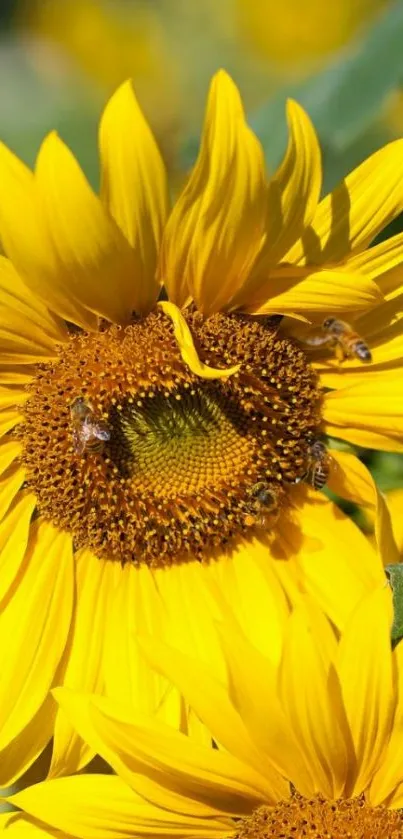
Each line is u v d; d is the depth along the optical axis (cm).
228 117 26
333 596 31
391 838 27
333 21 68
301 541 31
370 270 29
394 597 27
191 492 32
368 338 30
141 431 31
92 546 32
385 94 35
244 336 30
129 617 32
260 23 68
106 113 26
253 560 32
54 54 69
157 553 32
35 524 32
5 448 31
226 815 28
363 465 30
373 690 26
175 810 28
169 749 27
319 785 27
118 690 31
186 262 28
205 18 70
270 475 31
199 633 31
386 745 27
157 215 27
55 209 26
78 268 27
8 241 27
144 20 70
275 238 28
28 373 31
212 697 27
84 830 28
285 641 26
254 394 30
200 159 26
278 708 26
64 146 25
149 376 30
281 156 35
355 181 28
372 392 30
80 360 30
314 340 30
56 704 31
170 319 29
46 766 33
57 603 32
